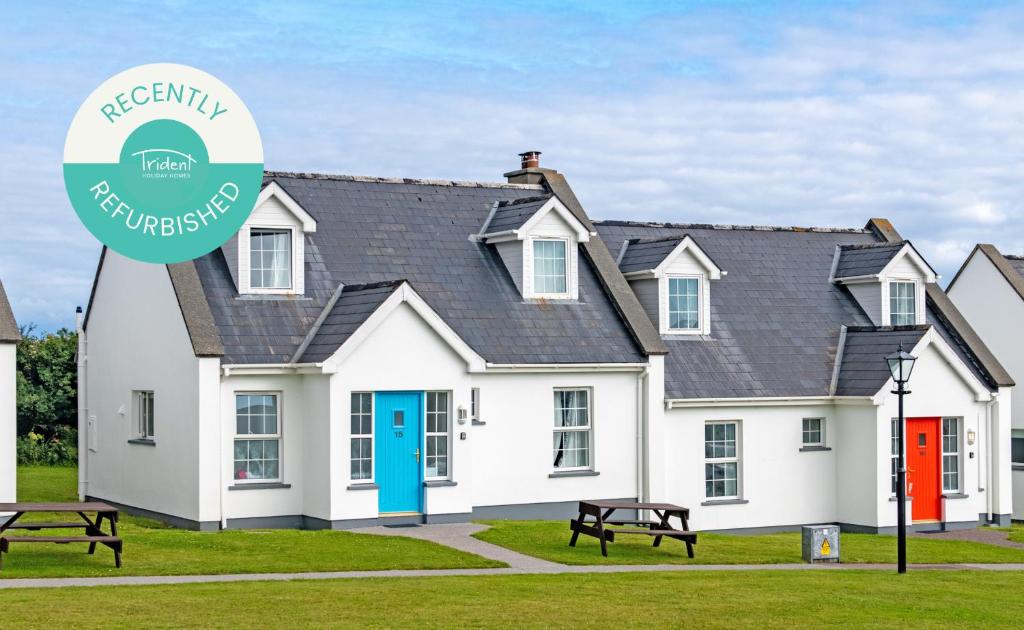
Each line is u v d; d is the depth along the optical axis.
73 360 45.16
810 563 26.27
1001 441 35.97
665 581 21.94
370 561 23.30
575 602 19.42
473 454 30.17
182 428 28.47
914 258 37.25
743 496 33.47
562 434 31.52
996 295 40.25
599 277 33.81
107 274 33.12
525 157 37.31
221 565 22.33
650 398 32.28
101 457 33.34
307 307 29.75
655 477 32.22
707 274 34.84
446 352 29.16
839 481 34.56
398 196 33.59
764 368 34.44
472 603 19.03
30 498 33.72
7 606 17.72
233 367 27.73
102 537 21.94
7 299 27.75
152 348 30.14
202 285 29.02
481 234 33.47
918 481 34.47
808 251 38.91
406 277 31.45
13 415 27.36
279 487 28.50
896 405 33.97
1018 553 29.70
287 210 29.81
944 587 22.89
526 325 31.73
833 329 36.50
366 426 28.45
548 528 28.38
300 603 18.62
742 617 18.77
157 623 16.94
